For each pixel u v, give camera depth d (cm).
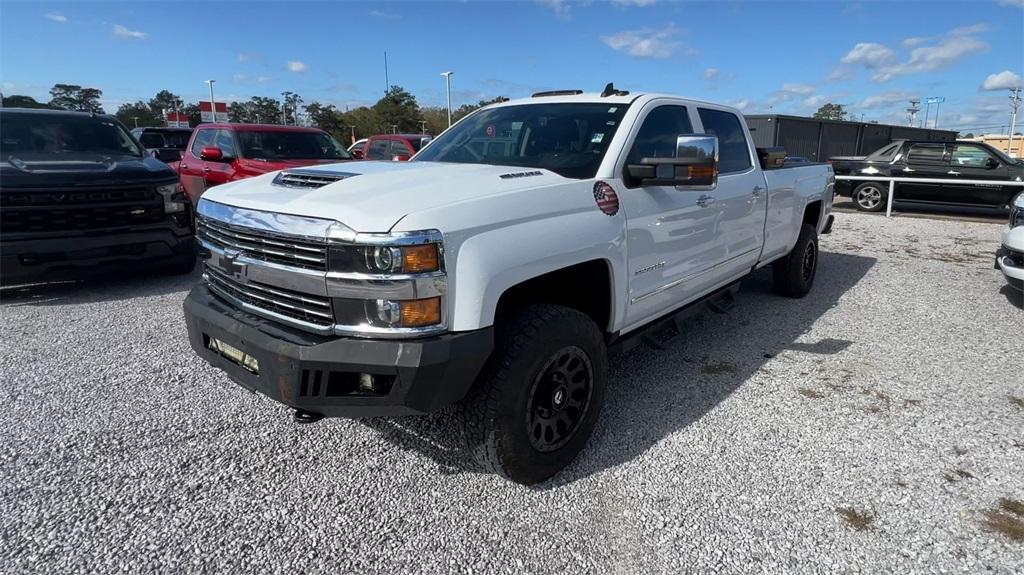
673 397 391
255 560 241
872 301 625
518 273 262
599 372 311
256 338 263
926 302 622
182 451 319
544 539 256
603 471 307
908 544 253
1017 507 278
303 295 258
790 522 267
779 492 288
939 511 274
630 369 438
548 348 275
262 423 350
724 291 480
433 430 345
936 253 901
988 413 369
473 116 434
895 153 1376
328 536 256
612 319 328
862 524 266
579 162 333
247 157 916
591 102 383
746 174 472
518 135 377
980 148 1292
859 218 1294
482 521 267
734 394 396
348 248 238
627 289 334
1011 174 1255
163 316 548
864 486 293
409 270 234
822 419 361
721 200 421
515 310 284
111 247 604
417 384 238
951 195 1313
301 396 254
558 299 325
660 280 367
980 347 486
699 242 403
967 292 664
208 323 291
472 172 307
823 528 263
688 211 381
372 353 238
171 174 666
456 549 249
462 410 276
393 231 233
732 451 325
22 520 261
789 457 319
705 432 346
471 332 248
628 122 351
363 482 295
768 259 542
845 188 1437
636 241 334
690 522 267
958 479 299
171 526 260
